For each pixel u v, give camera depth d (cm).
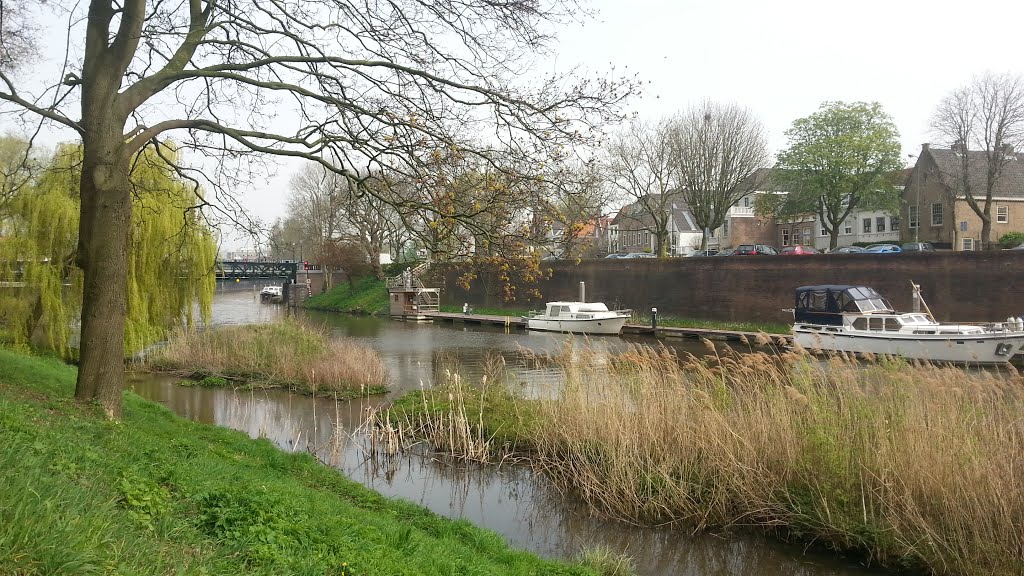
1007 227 4138
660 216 3838
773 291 3152
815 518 838
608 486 969
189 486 546
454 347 2903
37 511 330
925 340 2181
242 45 945
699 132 3756
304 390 1773
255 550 421
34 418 659
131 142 899
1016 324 2258
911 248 3566
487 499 1016
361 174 1073
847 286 2475
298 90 913
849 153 3891
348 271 5331
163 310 2028
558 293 4225
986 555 720
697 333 3098
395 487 1066
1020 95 3388
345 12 952
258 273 5431
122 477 491
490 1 888
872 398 939
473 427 1273
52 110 904
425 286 4494
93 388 906
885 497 814
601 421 1076
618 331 3319
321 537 496
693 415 1043
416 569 520
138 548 353
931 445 812
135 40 891
